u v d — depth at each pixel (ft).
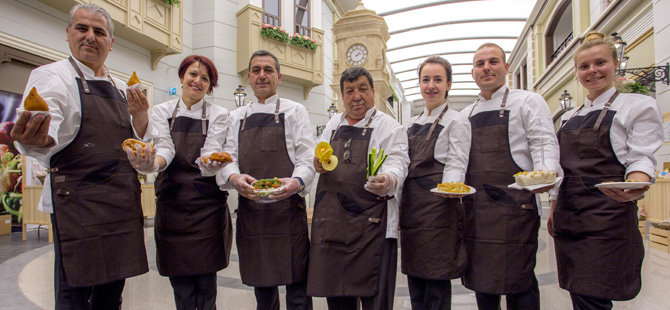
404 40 61.98
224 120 7.45
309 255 6.84
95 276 5.37
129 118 6.11
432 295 6.89
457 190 6.09
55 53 20.36
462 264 6.73
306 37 35.32
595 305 6.19
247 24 31.68
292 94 36.45
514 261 6.54
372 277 6.53
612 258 6.00
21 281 10.95
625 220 6.01
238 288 10.63
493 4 51.37
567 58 36.96
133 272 5.76
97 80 5.76
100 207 5.48
